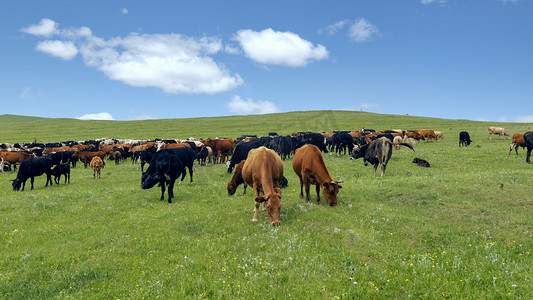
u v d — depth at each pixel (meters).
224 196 13.03
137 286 5.60
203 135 57.62
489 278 5.11
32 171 17.72
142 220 9.82
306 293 5.05
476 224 8.17
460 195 10.53
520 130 46.25
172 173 12.22
